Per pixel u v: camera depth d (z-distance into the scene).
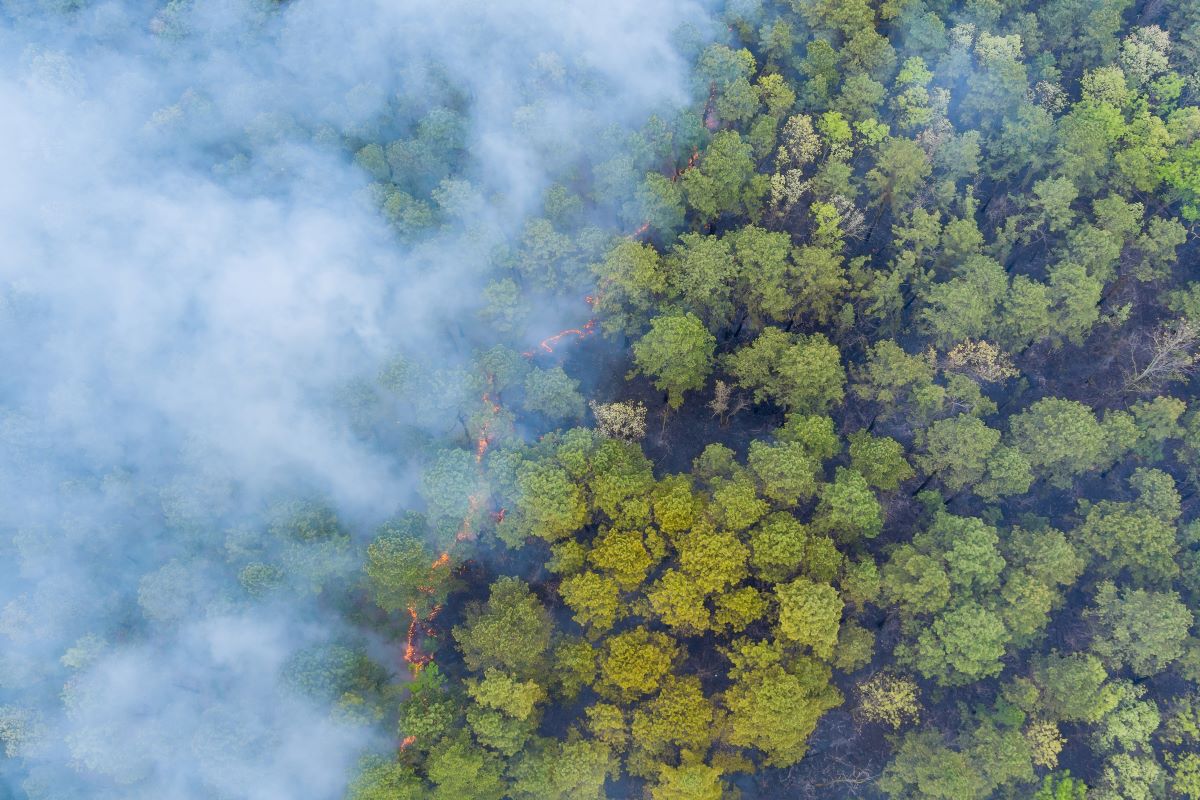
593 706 88.88
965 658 83.94
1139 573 91.44
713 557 84.19
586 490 92.50
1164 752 88.81
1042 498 102.31
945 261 107.62
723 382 107.00
